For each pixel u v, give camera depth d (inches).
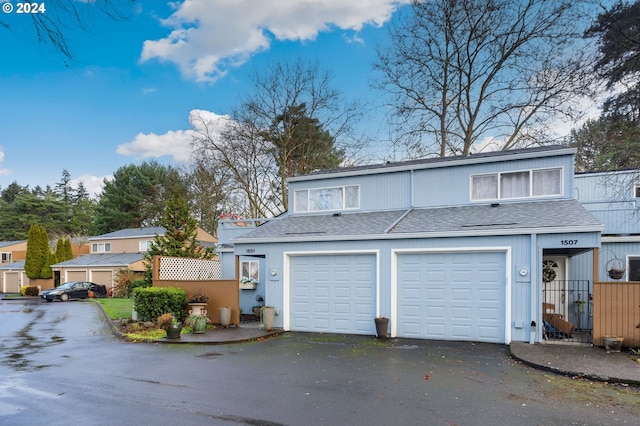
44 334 524.7
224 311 525.7
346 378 288.5
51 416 217.0
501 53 901.2
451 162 538.9
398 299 456.8
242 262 711.7
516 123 924.6
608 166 535.5
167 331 450.9
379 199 583.2
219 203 1422.2
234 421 208.8
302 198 635.5
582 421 207.8
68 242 1610.5
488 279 419.2
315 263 502.3
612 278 462.3
